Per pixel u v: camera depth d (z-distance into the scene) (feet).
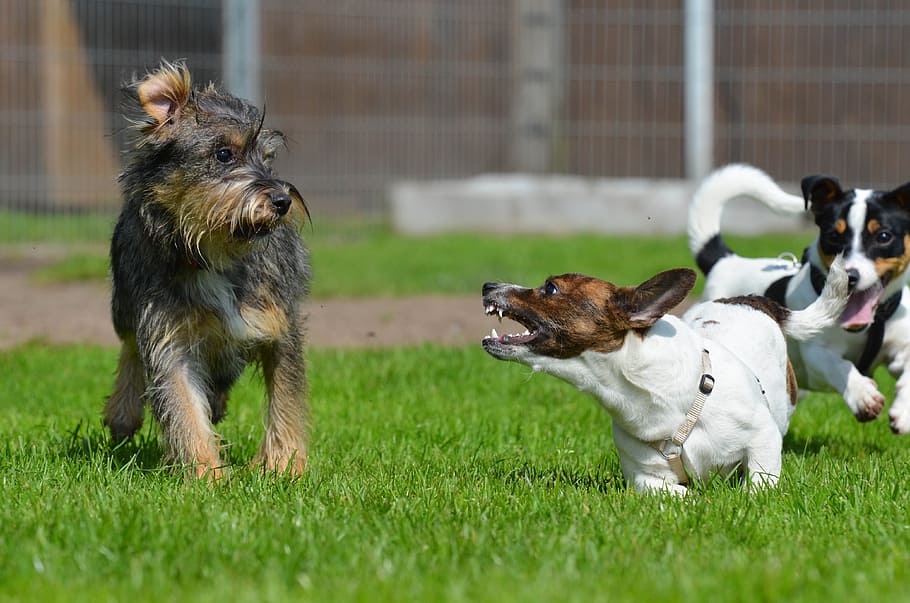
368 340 55.57
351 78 90.53
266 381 31.96
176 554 21.63
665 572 20.70
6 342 54.65
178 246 29.48
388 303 65.72
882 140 88.02
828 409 39.32
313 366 46.16
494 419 37.55
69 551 21.81
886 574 20.42
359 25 90.33
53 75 85.30
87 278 72.43
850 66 88.02
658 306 25.91
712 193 38.47
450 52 92.12
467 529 23.20
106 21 85.05
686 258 75.15
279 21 88.58
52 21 84.74
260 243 30.27
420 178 92.94
